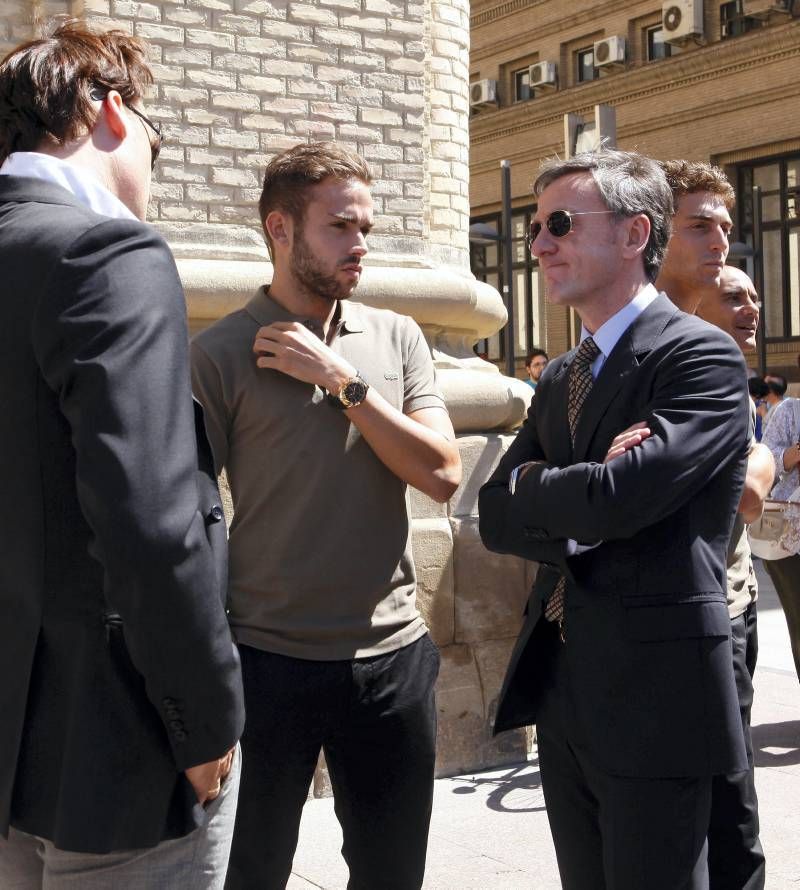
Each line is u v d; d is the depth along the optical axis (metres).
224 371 2.49
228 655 1.58
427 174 5.34
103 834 1.57
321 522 2.47
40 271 1.55
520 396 4.94
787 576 4.98
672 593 2.12
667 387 2.17
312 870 3.53
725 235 3.08
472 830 3.86
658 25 22.23
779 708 5.52
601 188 2.26
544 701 2.35
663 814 2.11
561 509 2.14
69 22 1.86
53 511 1.58
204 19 4.53
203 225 4.53
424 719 2.57
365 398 2.45
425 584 4.41
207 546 1.56
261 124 4.65
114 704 1.58
